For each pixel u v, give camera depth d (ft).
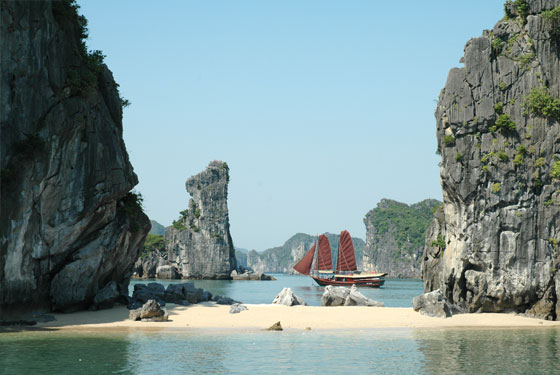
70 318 135.95
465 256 158.81
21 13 127.44
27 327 122.83
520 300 155.74
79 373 80.18
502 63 159.74
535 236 154.92
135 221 165.68
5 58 123.95
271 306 168.04
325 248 546.67
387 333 125.29
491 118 157.38
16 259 125.29
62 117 133.59
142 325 130.41
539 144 155.74
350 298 178.40
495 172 156.46
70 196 137.90
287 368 85.76
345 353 98.99
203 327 130.11
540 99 154.20
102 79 157.28
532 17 159.84
